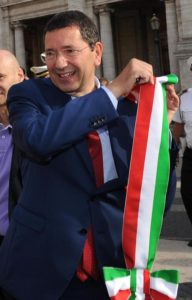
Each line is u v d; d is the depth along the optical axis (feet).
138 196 10.30
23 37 153.07
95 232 10.14
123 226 10.26
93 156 10.34
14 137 10.42
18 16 149.79
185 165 29.89
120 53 160.04
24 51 152.76
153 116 10.39
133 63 10.05
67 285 9.91
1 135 15.65
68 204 10.10
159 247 31.89
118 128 10.62
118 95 9.96
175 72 126.82
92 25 10.80
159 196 10.39
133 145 10.36
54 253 9.95
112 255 10.23
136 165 10.30
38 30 163.02
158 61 101.40
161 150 10.37
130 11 156.87
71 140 9.62
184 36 125.29
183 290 19.81
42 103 10.53
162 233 36.68
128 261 10.25
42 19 154.71
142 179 10.30
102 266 10.15
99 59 11.14
